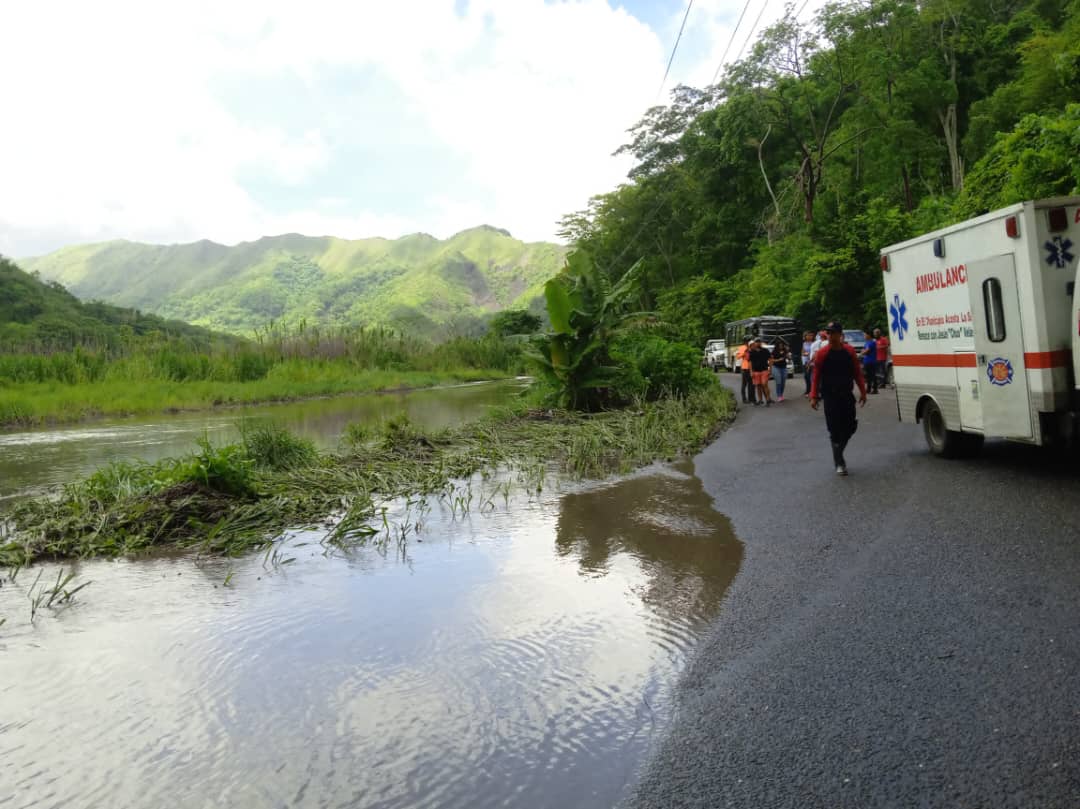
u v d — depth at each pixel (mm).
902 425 13883
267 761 3535
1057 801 2881
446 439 15250
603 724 3723
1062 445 8180
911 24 48500
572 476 10883
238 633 5219
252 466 11148
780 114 47938
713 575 5914
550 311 19797
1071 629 4336
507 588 5891
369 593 5969
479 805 3125
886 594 5160
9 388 31688
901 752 3273
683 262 69250
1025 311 8328
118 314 100562
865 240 34656
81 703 4219
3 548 7766
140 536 7961
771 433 14352
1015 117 41625
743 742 3457
